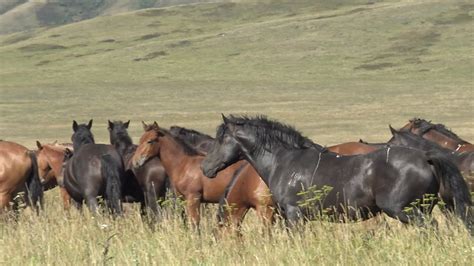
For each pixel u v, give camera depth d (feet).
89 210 51.62
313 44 361.10
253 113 215.92
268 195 41.47
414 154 37.01
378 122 191.62
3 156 52.29
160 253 34.35
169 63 347.56
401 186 36.63
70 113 224.33
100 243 36.17
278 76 302.66
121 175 53.83
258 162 40.86
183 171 49.75
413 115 201.57
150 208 51.47
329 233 35.65
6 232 44.73
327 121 196.95
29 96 264.11
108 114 221.87
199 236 39.37
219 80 296.71
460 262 30.81
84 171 54.49
